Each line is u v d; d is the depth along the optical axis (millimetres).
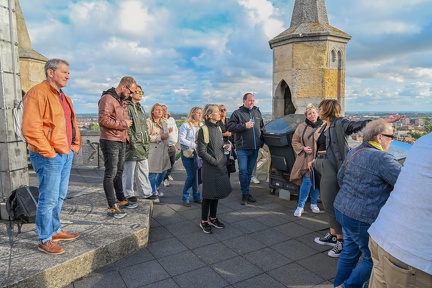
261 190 6320
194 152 5195
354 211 2346
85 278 2951
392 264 1640
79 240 3273
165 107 6379
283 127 5426
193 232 4141
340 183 2711
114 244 3258
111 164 3924
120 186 4293
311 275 3055
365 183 2336
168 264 3250
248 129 5273
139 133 4617
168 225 4406
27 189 3754
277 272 3109
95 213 4105
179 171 8500
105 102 3773
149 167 5441
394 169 2188
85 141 8930
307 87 5797
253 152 5430
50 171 2912
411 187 1600
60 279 2768
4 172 3846
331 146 3268
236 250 3600
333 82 5816
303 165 4656
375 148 2465
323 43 5633
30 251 2996
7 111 3805
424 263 1506
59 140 2910
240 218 4691
